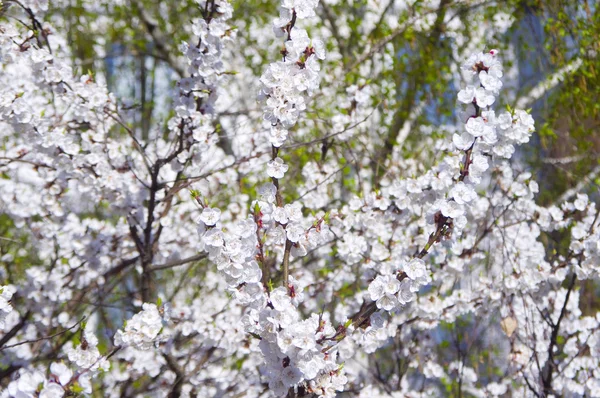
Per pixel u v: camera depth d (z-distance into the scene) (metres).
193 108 4.23
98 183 4.55
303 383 2.91
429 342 5.41
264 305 2.81
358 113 5.11
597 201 7.28
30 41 4.27
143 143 5.98
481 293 4.92
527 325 4.94
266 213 3.00
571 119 7.89
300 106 2.89
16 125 4.08
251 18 8.77
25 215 4.93
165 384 5.33
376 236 4.52
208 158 5.45
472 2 8.02
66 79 4.23
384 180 5.17
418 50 8.24
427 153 7.08
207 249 2.77
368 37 8.01
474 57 3.06
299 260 5.43
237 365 5.71
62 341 5.34
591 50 7.63
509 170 4.98
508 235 5.16
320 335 2.87
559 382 4.78
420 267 2.87
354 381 5.45
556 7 7.77
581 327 4.89
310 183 5.02
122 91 9.73
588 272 4.22
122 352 5.14
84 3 8.54
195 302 5.58
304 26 8.30
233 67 8.40
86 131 4.76
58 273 5.01
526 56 8.74
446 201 2.94
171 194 4.60
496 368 6.18
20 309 5.51
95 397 5.50
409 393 5.39
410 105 7.80
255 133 5.40
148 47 9.62
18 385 2.49
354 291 5.30
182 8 8.72
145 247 4.77
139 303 4.87
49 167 4.50
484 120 3.03
